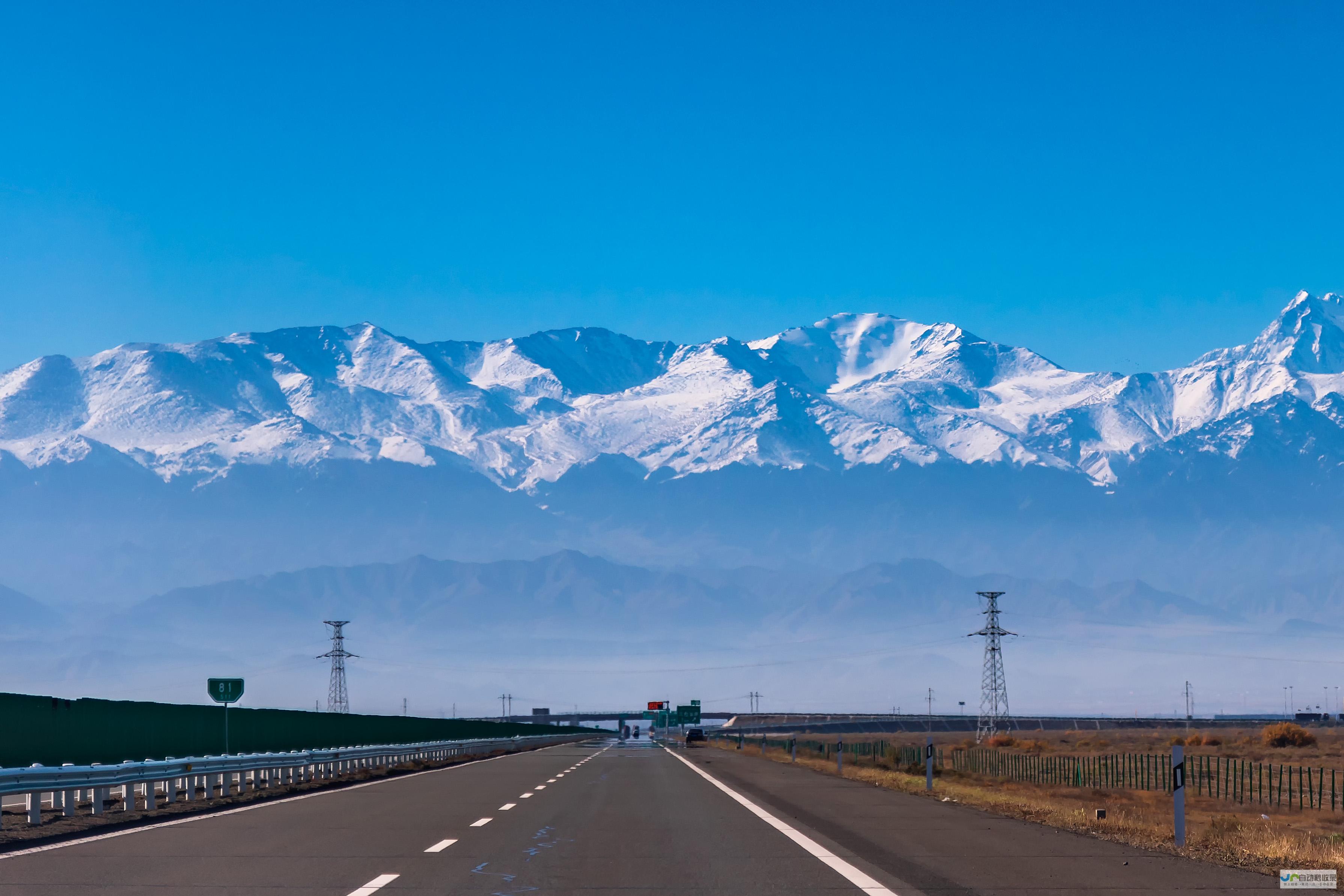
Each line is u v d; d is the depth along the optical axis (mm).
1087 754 164875
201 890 27172
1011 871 30234
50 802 54625
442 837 38094
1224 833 39562
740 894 26719
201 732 76375
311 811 48594
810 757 143125
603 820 44062
